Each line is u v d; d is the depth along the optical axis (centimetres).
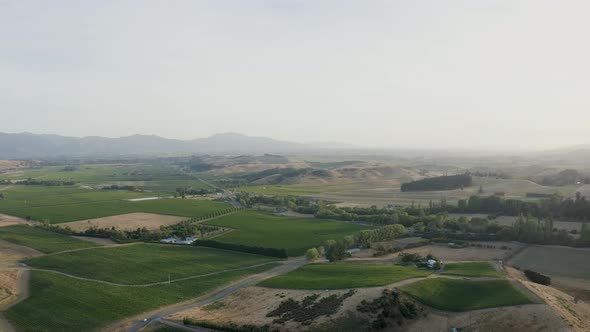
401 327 8631
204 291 11650
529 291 9656
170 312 10231
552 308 8694
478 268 12288
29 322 9725
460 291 10144
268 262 14650
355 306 9231
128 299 11056
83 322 9731
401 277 10956
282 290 10894
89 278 12781
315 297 10081
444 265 12988
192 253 15762
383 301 9238
